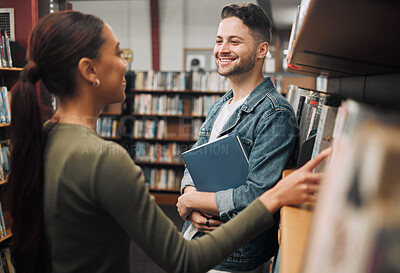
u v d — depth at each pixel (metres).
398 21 0.51
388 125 0.19
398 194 0.18
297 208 0.74
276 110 1.19
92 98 0.79
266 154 1.14
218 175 1.20
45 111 0.79
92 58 0.75
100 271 0.75
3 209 2.78
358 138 0.21
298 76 5.17
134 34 8.43
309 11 0.54
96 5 8.45
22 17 3.14
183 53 8.45
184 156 1.24
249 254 1.19
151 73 5.49
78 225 0.71
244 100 1.34
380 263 0.18
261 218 0.74
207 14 8.39
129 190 0.68
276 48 7.71
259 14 1.27
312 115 1.06
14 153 0.73
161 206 5.18
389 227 0.18
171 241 0.70
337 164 0.25
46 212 0.72
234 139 1.18
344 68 1.28
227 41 1.29
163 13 8.34
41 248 0.74
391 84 1.03
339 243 0.21
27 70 0.74
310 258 0.26
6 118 2.70
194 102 5.46
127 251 0.82
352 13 0.51
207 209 1.18
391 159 0.18
